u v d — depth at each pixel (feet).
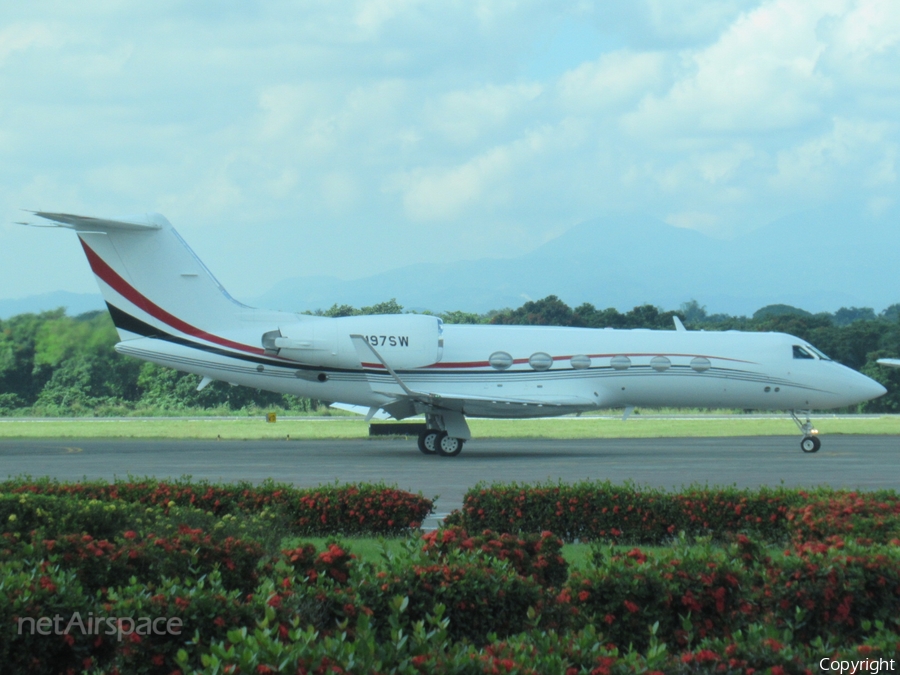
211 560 77.87
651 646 54.08
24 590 56.70
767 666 51.72
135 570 74.64
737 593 68.74
